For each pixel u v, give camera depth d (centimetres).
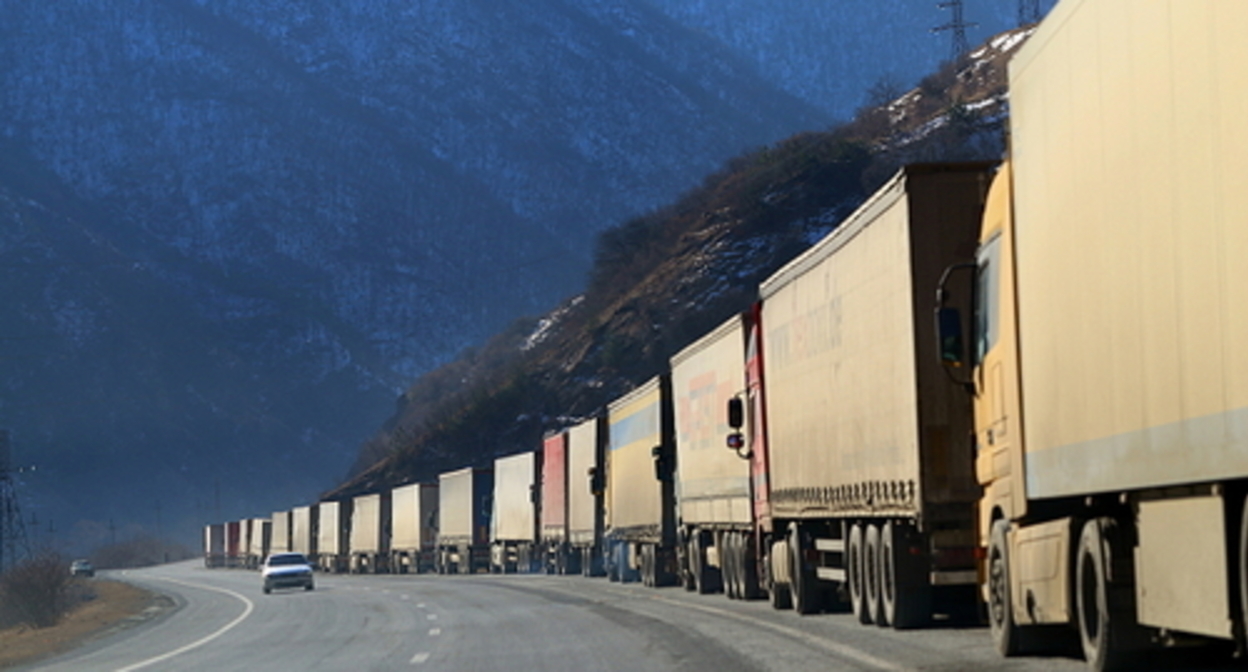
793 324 2162
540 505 5719
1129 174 912
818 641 1659
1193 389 815
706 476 2983
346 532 9000
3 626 5322
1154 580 923
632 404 3962
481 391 11919
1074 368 1048
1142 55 883
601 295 11788
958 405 1556
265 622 3400
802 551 2159
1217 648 1060
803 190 9750
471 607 3288
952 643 1506
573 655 1753
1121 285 934
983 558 1434
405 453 12025
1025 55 1175
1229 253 761
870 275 1739
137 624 4169
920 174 1580
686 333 9538
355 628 2777
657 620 2297
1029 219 1172
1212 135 778
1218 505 812
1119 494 978
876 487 1723
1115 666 1025
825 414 1973
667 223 11781
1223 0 759
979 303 1393
